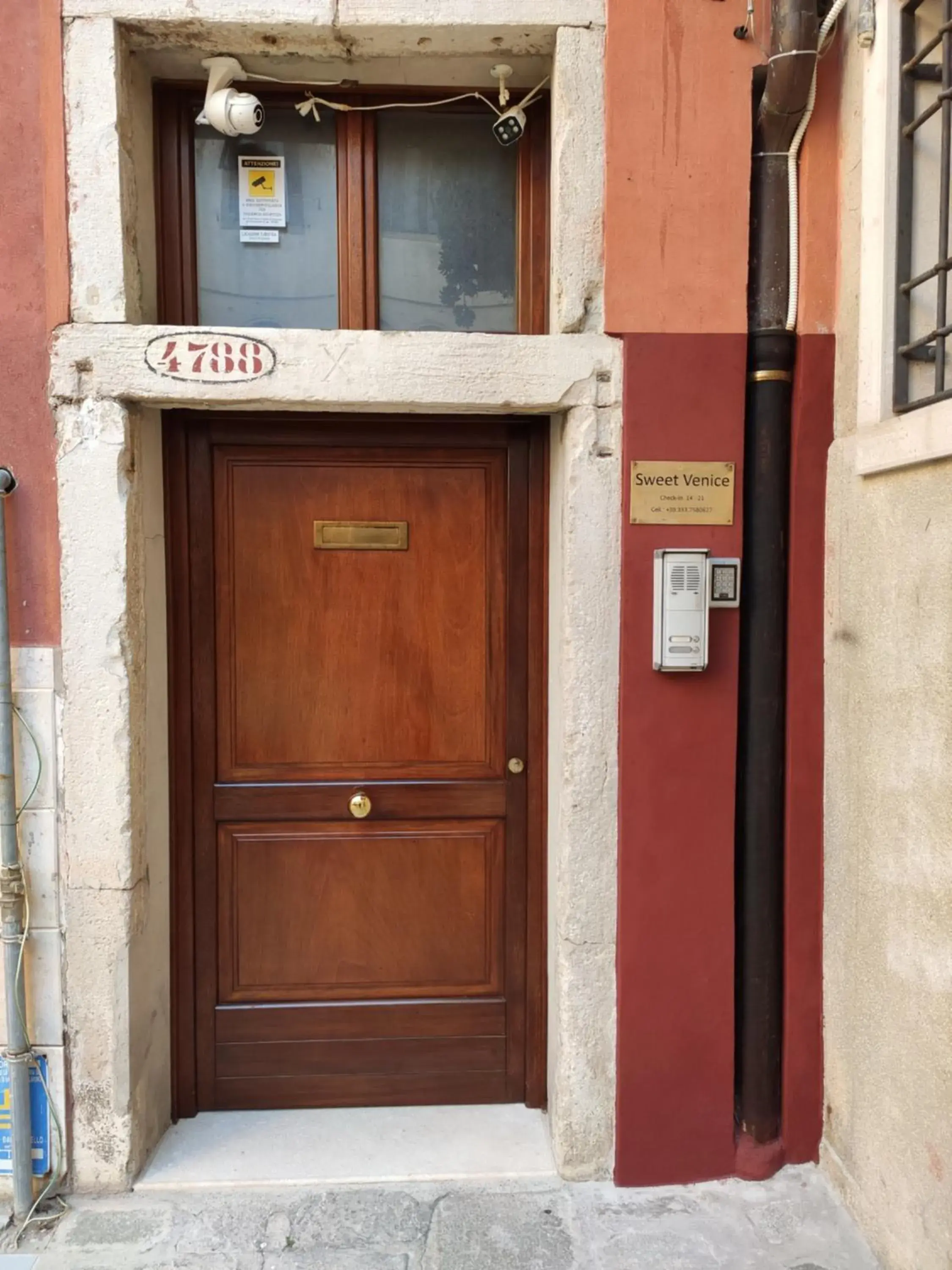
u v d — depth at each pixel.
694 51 2.38
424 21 2.33
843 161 2.43
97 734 2.41
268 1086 2.83
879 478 2.24
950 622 1.96
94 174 2.33
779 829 2.55
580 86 2.38
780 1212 2.41
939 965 2.00
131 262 2.41
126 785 2.42
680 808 2.48
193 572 2.73
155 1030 2.62
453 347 2.40
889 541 2.20
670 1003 2.50
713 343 2.43
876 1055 2.26
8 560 2.39
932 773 2.02
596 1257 2.25
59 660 2.41
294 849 2.81
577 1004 2.50
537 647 2.78
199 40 2.39
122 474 2.38
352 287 2.68
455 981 2.86
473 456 2.78
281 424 2.71
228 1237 2.31
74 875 2.42
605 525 2.45
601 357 2.42
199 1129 2.73
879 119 2.22
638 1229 2.34
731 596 2.46
